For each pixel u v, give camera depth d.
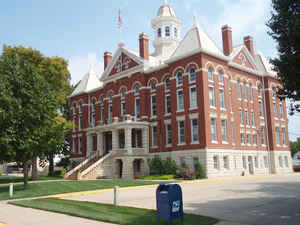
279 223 9.75
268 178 30.11
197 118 32.19
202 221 9.88
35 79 22.86
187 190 19.97
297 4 11.52
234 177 32.03
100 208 12.99
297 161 82.06
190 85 33.38
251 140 39.38
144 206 13.70
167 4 50.78
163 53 47.84
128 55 41.88
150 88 38.94
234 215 11.10
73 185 24.23
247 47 45.03
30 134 21.41
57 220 11.16
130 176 34.97
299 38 11.21
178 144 33.78
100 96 47.28
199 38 34.03
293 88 11.74
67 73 40.09
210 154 31.06
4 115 20.00
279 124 43.44
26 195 19.62
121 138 41.44
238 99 38.72
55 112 23.69
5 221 11.38
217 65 34.59
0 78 21.25
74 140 51.28
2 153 21.38
